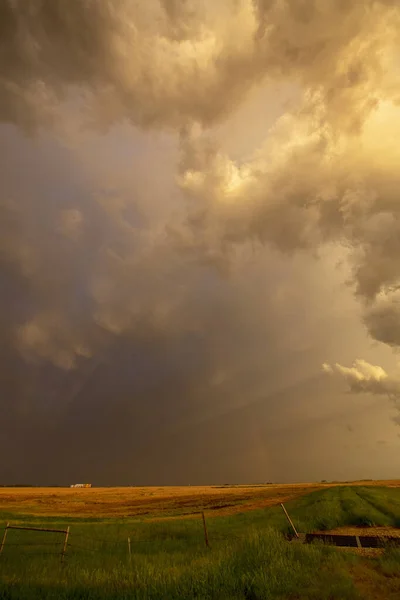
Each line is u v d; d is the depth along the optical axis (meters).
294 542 17.58
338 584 11.65
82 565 15.62
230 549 16.23
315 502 34.69
